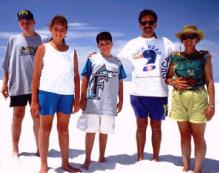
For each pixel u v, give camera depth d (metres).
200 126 2.96
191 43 2.96
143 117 3.46
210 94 2.93
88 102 3.27
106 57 3.33
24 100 3.50
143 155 3.61
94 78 3.28
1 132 4.94
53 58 2.99
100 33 3.32
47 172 3.03
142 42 3.43
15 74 3.46
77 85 3.14
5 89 3.60
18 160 3.43
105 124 3.28
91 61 3.30
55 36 3.00
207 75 2.95
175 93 3.06
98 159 3.58
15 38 3.46
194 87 2.97
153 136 3.47
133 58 3.44
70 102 3.07
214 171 3.20
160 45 3.40
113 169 3.25
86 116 3.28
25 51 3.44
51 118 3.01
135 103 3.45
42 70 2.99
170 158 3.66
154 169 3.21
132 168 3.25
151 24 3.39
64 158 3.16
